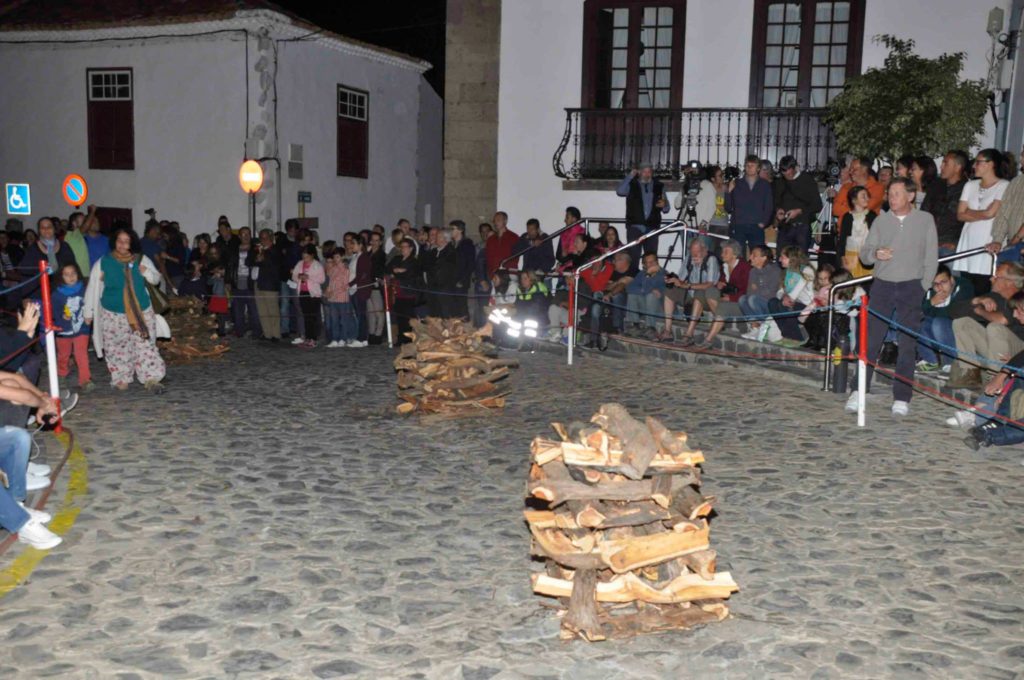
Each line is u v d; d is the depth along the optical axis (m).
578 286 13.04
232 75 19.33
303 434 8.52
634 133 15.83
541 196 16.17
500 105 16.16
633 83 15.84
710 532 6.01
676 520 4.73
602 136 15.94
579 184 15.91
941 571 5.39
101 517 6.24
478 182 16.39
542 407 9.61
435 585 5.22
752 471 7.27
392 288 14.20
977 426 7.90
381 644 4.55
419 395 9.23
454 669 4.31
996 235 9.23
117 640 4.55
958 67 12.89
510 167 16.27
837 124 13.23
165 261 15.45
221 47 19.34
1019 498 6.59
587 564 4.59
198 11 19.67
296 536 5.94
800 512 6.36
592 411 9.40
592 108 15.79
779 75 15.28
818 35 15.01
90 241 12.12
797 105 15.27
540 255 14.03
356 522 6.20
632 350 12.61
